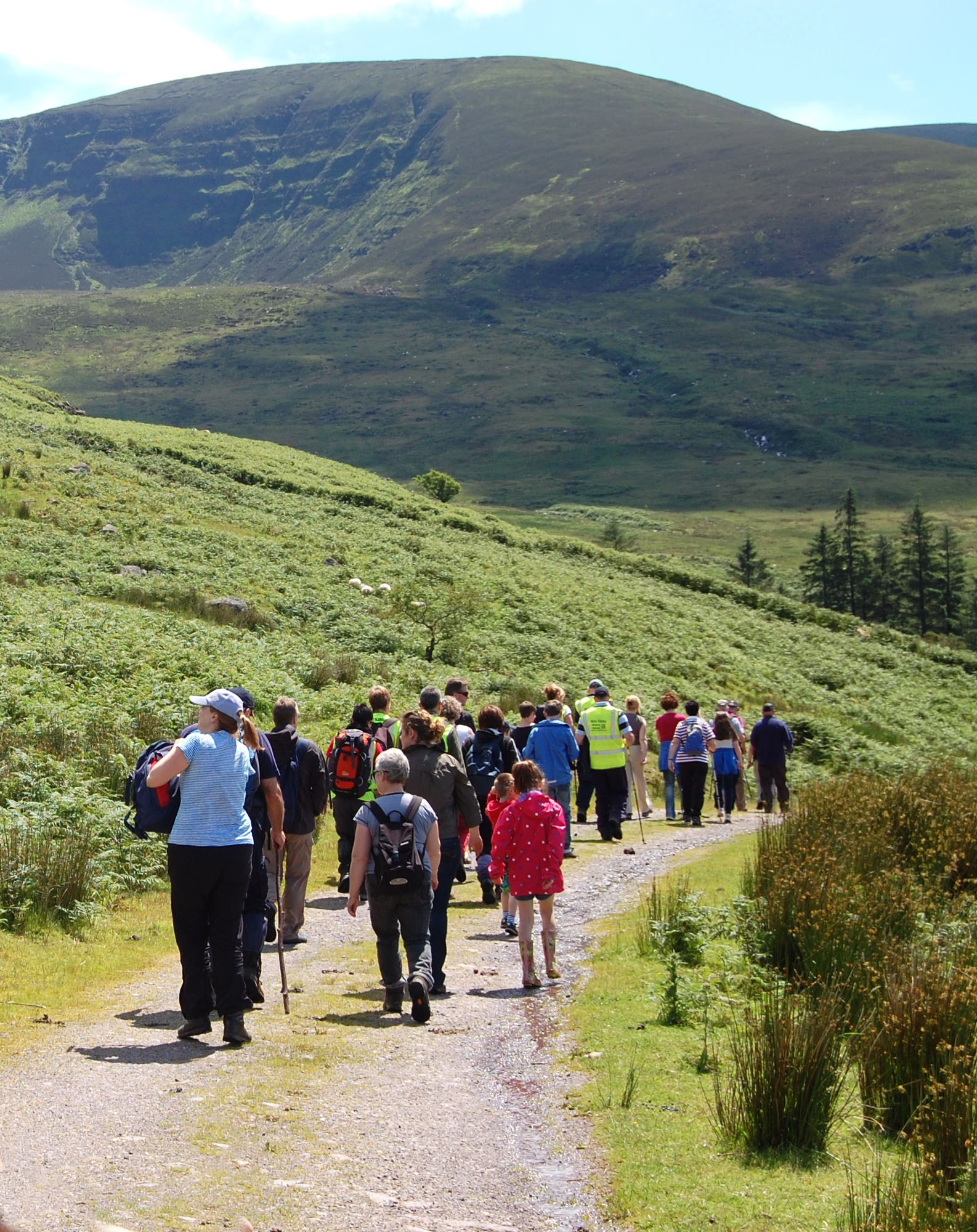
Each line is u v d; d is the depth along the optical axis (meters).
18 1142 5.36
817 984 8.55
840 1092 6.21
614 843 16.97
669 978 8.80
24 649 20.59
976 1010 6.66
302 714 21.05
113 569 34.62
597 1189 5.38
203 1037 7.29
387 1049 7.32
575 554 67.25
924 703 49.75
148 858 12.01
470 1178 5.44
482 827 12.80
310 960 9.77
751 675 43.50
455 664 32.62
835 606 133.50
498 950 10.55
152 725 16.34
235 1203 4.92
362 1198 5.11
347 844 12.10
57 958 8.98
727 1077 6.84
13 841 10.58
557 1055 7.34
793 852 11.84
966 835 14.06
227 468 64.00
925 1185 4.97
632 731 20.20
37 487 44.91
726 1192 5.36
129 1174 5.09
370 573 43.72
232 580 36.62
